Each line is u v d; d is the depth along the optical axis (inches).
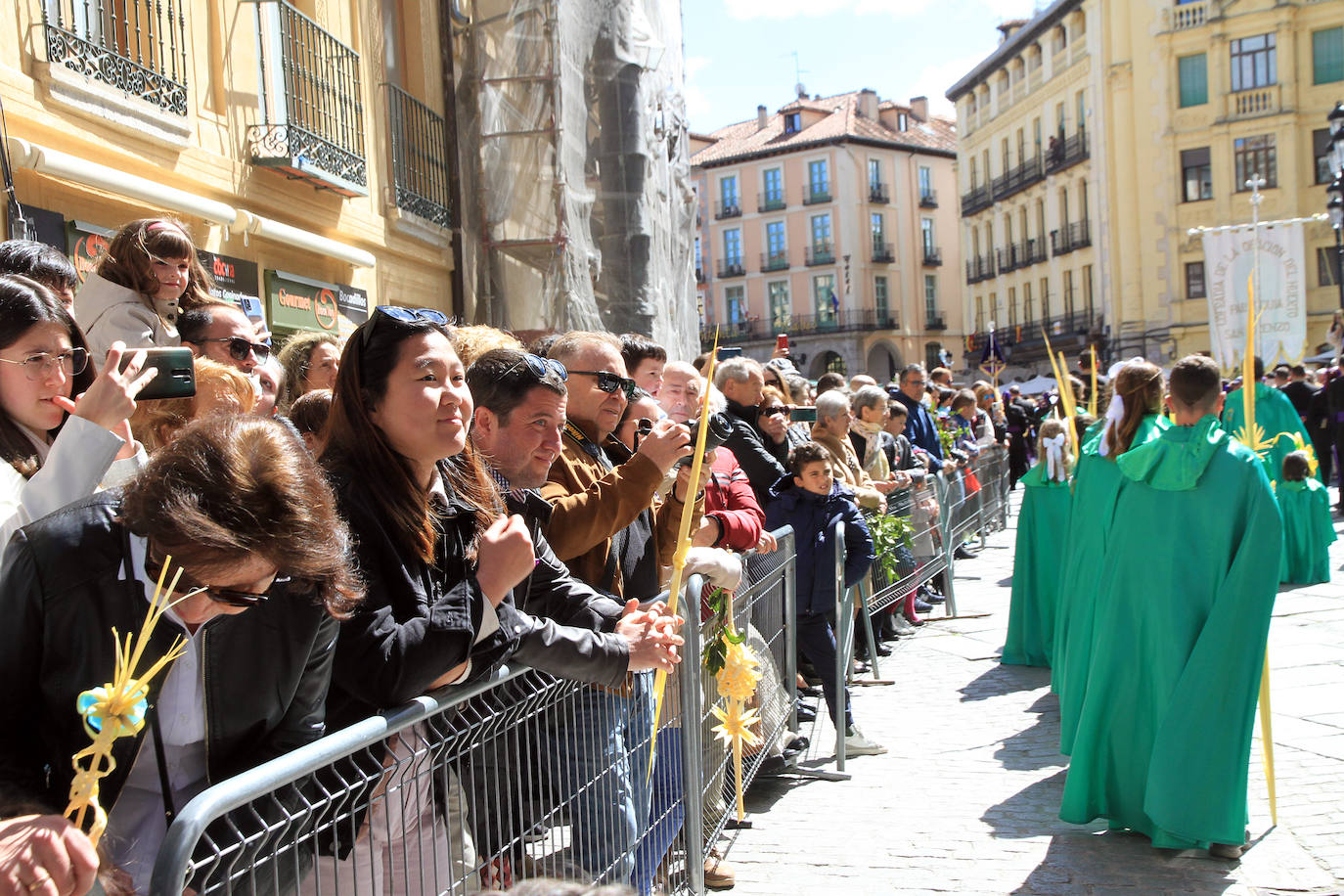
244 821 67.8
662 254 486.0
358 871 78.2
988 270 1964.8
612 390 142.6
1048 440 295.6
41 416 96.1
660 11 515.2
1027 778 199.6
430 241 421.7
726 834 178.2
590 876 109.6
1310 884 150.7
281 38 326.0
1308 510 366.9
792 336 2288.4
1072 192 1651.1
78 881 57.2
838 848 170.6
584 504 122.0
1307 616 311.7
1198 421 165.6
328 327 346.3
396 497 87.2
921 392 402.9
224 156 297.6
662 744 132.4
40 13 229.0
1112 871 158.4
